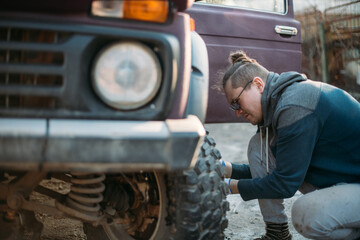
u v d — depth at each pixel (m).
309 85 1.91
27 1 1.25
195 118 1.50
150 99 1.38
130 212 1.78
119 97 1.34
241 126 6.01
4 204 1.57
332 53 7.27
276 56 2.92
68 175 1.83
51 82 1.31
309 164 1.95
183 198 1.55
